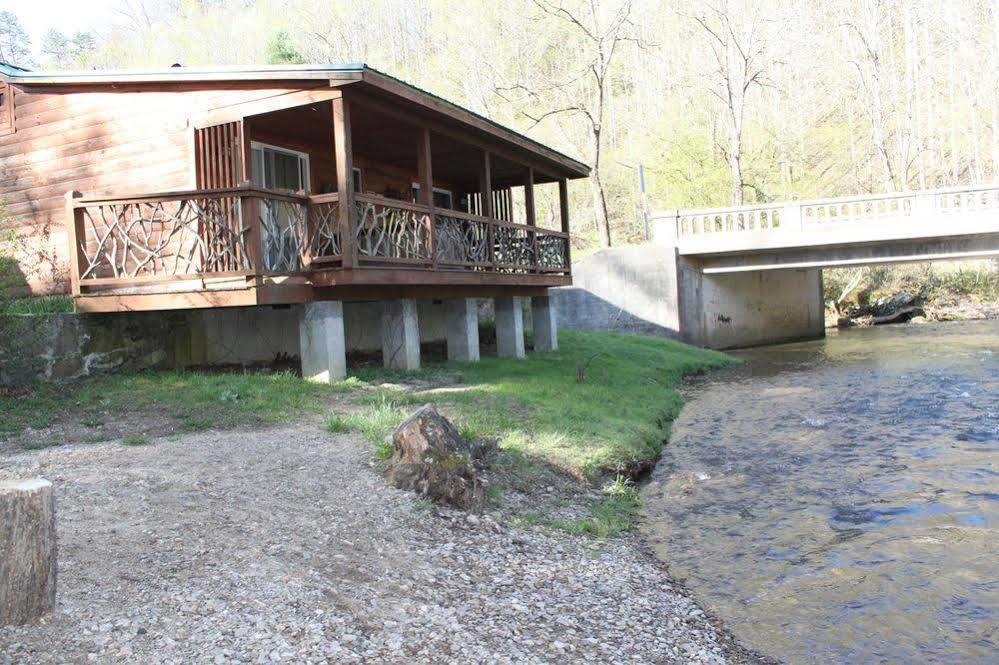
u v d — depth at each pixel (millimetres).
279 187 12789
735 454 10320
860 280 38000
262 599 4223
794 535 6953
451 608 4613
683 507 8008
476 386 11602
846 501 7910
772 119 54969
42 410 8672
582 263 27188
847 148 54438
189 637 3676
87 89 12039
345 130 10211
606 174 54500
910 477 8664
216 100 11109
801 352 24562
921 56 53469
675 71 63656
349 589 4602
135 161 11734
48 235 12562
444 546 5699
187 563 4566
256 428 8289
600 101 35125
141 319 11352
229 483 6254
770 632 5023
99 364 10633
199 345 12367
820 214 46688
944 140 56000
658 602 5402
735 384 17469
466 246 13305
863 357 21688
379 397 10031
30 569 3516
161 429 8031
